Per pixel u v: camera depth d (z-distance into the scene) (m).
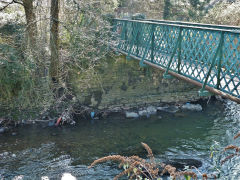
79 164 7.88
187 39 5.89
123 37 10.24
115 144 9.24
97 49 10.99
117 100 12.11
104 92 11.83
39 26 9.84
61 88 11.02
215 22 14.00
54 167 7.70
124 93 12.15
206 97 13.52
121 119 11.47
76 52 10.08
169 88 12.83
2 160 8.02
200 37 5.39
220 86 4.92
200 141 9.35
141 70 12.13
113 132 10.24
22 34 9.02
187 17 16.36
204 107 12.73
